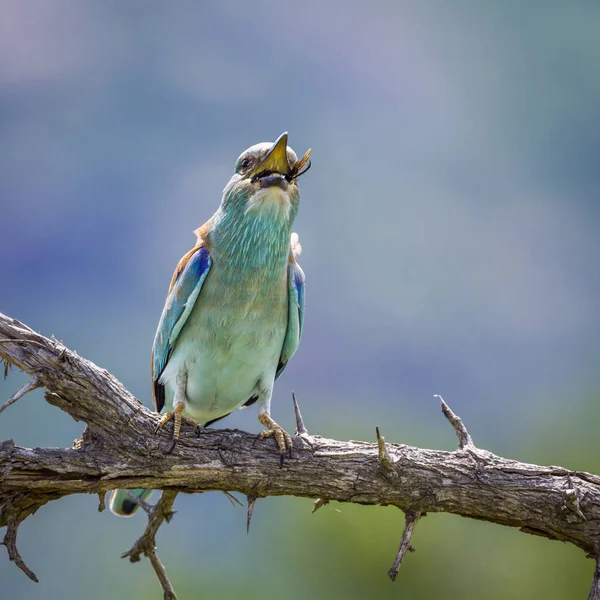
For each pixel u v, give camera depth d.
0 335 5.23
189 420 5.66
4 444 5.11
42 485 5.16
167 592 5.76
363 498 5.61
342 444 5.70
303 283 7.12
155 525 5.70
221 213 6.83
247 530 5.61
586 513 5.48
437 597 8.33
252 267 6.66
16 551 5.09
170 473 5.46
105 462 5.33
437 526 8.44
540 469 5.61
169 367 6.92
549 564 8.27
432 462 5.61
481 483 5.56
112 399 5.38
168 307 6.95
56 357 5.27
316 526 8.80
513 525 5.63
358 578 8.55
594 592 5.40
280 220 6.63
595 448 10.24
